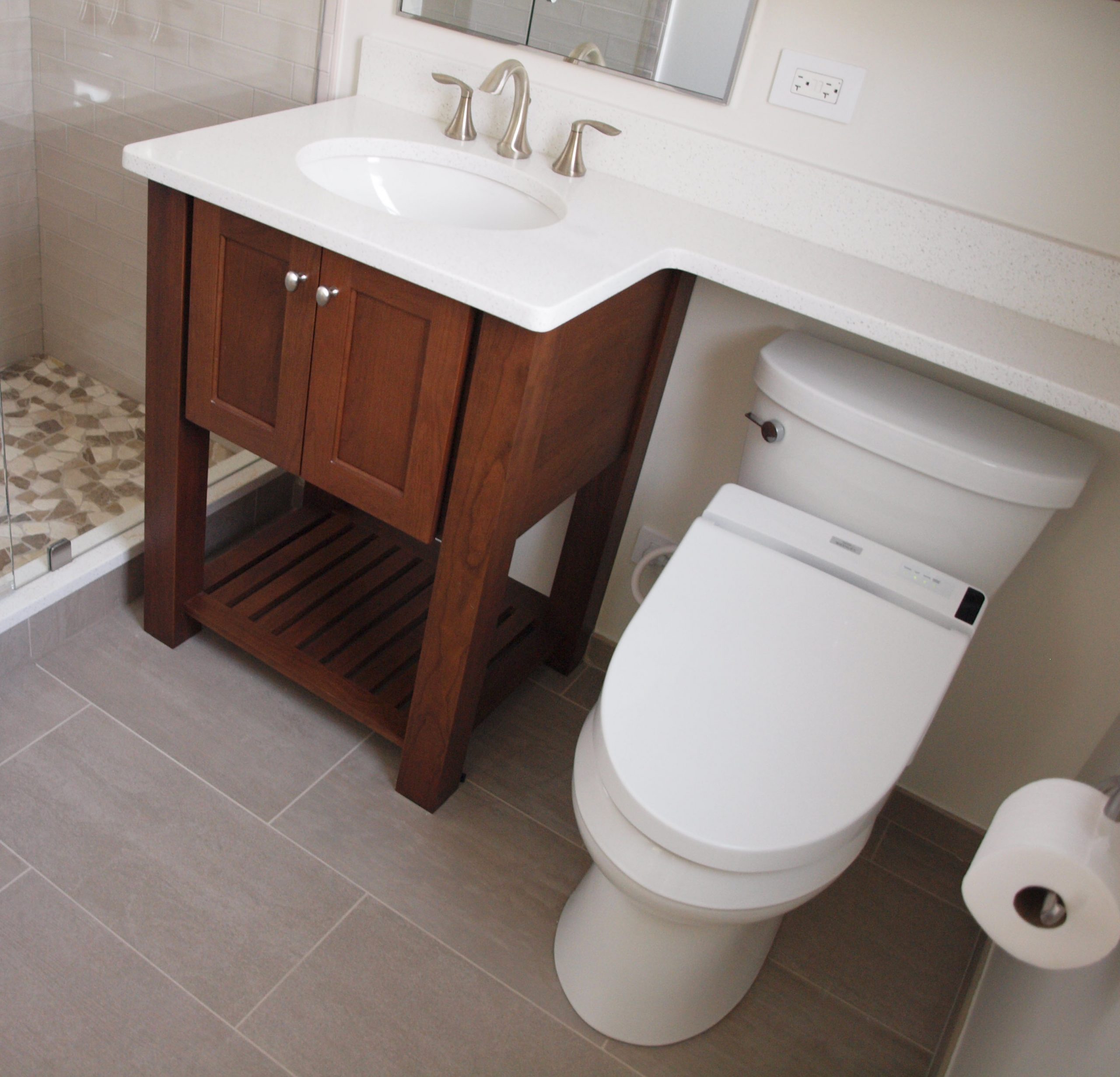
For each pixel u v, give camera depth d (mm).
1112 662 1569
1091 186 1372
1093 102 1326
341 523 2064
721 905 1149
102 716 1654
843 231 1534
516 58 1659
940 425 1396
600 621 2027
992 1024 1322
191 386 1533
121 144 1859
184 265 1438
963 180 1445
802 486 1510
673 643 1307
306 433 1453
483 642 1477
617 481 1715
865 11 1405
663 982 1352
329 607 1859
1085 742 1642
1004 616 1620
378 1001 1373
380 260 1225
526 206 1611
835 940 1602
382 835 1588
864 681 1286
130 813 1521
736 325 1649
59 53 1768
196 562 1770
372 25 1738
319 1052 1303
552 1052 1366
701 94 1548
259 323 1421
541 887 1573
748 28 1478
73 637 1774
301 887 1484
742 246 1490
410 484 1388
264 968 1376
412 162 1646
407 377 1321
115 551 1796
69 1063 1229
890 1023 1503
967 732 1737
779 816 1147
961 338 1345
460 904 1518
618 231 1443
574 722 1867
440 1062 1326
